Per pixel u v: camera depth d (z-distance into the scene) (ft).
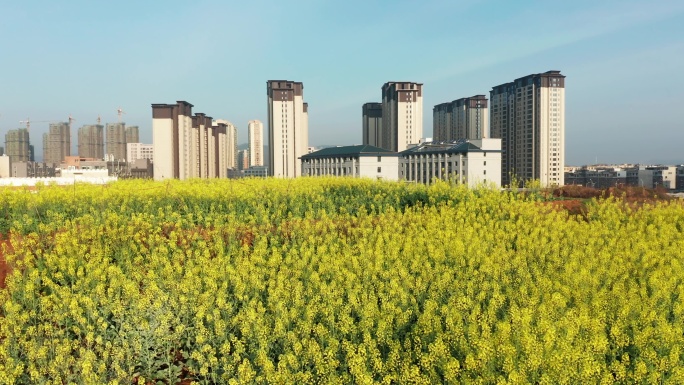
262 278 48.29
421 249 56.90
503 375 29.50
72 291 46.98
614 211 80.07
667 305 41.47
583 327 34.04
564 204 95.09
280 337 36.47
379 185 101.55
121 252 56.18
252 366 34.76
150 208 75.20
